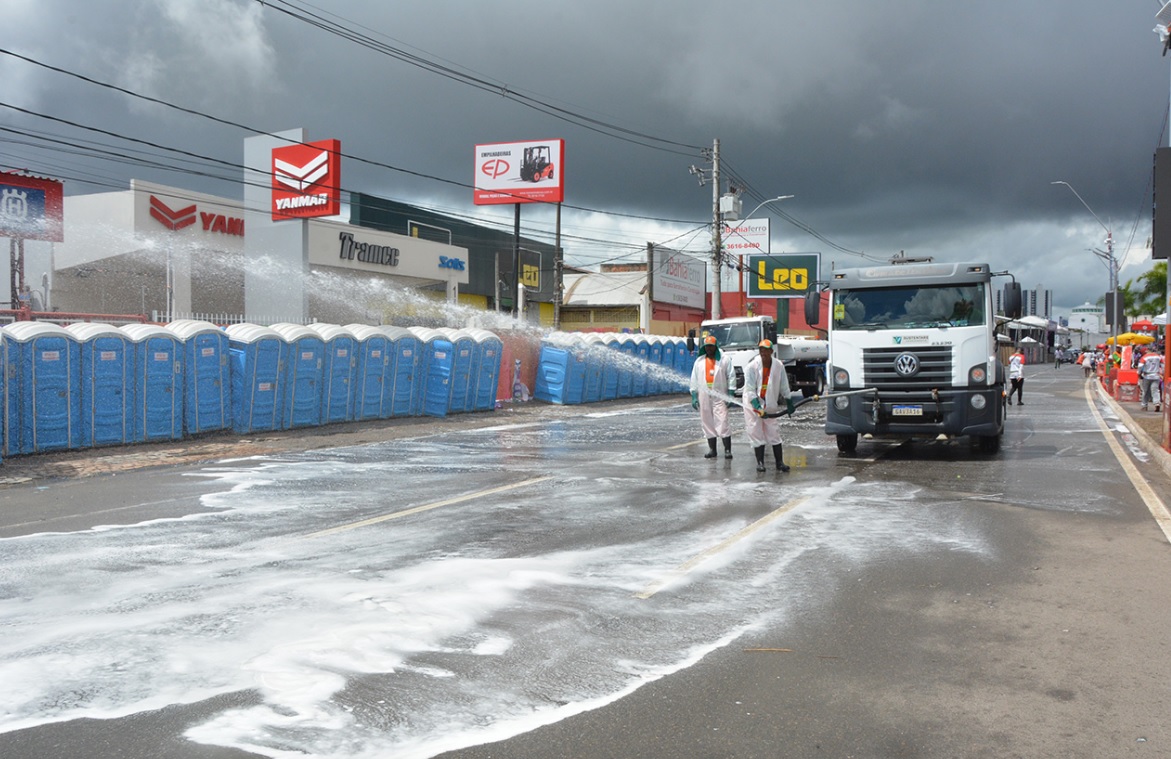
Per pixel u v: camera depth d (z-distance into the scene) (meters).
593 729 3.85
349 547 7.27
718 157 36.38
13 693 4.20
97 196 29.53
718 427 12.91
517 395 25.75
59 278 29.81
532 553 7.06
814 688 4.31
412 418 20.61
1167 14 12.84
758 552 7.11
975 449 14.33
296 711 4.01
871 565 6.69
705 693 4.25
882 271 13.52
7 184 23.17
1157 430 16.42
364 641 4.92
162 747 3.66
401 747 3.68
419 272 39.81
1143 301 66.94
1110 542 7.45
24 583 6.14
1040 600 5.78
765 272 61.31
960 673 4.50
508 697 4.19
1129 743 3.71
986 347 12.87
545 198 39.91
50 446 14.09
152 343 15.36
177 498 9.85
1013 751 3.64
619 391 29.00
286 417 17.67
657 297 60.28
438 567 6.58
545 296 56.59
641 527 8.09
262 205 32.38
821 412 23.20
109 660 4.62
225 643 4.88
